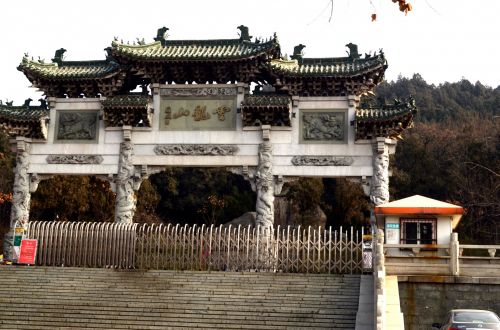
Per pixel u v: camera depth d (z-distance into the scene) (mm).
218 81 35156
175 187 72625
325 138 33156
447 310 22469
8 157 68188
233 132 33719
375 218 31312
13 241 30719
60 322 22625
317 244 28078
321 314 22281
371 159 32562
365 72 32562
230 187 73812
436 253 25375
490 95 136000
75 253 30047
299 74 33094
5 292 25891
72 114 35500
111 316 22891
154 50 35531
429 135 90188
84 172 34594
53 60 37438
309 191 62094
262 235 29656
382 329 17672
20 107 36219
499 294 22266
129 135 34219
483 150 67875
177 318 22516
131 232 29844
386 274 23734
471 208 60219
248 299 23984
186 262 28797
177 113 34469
